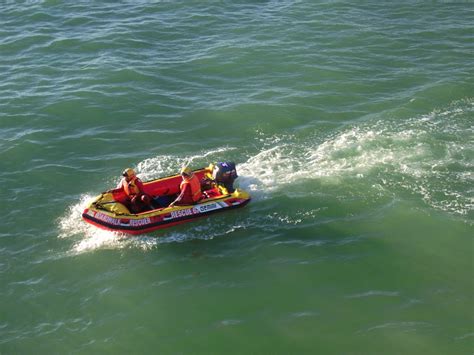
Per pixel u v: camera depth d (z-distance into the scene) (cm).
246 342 1027
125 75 2066
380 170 1517
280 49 2267
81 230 1337
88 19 2602
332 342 1018
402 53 2231
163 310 1107
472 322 1046
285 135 1711
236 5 2758
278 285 1155
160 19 2594
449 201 1383
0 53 2278
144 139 1700
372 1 2798
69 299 1141
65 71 2117
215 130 1741
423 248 1239
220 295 1137
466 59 2158
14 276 1200
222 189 1410
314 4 2761
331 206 1394
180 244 1295
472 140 1634
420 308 1082
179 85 2011
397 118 1773
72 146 1664
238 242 1293
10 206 1409
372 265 1197
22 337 1054
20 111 1841
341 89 1966
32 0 2858
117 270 1217
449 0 2797
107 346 1030
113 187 1487
